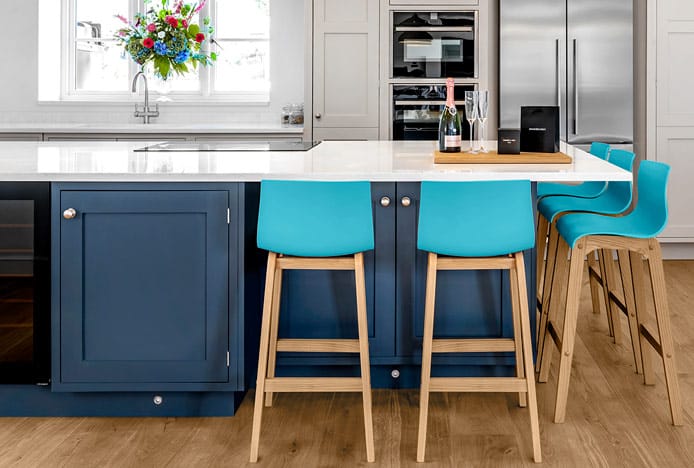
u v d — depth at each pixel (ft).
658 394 9.82
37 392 9.28
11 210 8.86
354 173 8.54
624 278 10.73
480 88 18.22
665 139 18.25
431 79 18.25
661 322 8.89
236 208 8.74
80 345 8.96
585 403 9.53
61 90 20.75
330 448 8.29
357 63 18.28
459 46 18.17
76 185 8.77
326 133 18.45
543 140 10.28
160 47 16.49
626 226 9.44
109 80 20.77
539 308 12.28
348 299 9.52
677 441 8.38
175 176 8.64
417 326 9.45
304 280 9.54
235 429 8.84
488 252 8.15
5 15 20.11
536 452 7.89
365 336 8.09
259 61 20.72
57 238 8.83
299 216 8.07
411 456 8.07
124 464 7.90
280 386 8.07
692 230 18.44
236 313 8.87
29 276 8.93
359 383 8.10
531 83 18.11
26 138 18.13
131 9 20.63
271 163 9.78
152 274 8.87
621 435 8.55
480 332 9.46
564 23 17.90
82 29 20.74
